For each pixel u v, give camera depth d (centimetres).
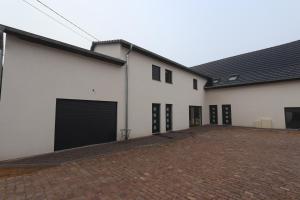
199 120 1722
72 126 734
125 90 961
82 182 413
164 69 1262
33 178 436
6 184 402
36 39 614
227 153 683
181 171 488
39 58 639
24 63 603
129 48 981
